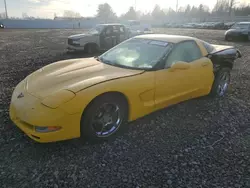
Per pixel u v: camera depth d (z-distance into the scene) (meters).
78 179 2.34
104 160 2.64
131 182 2.31
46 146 2.85
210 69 4.18
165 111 3.97
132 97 3.04
